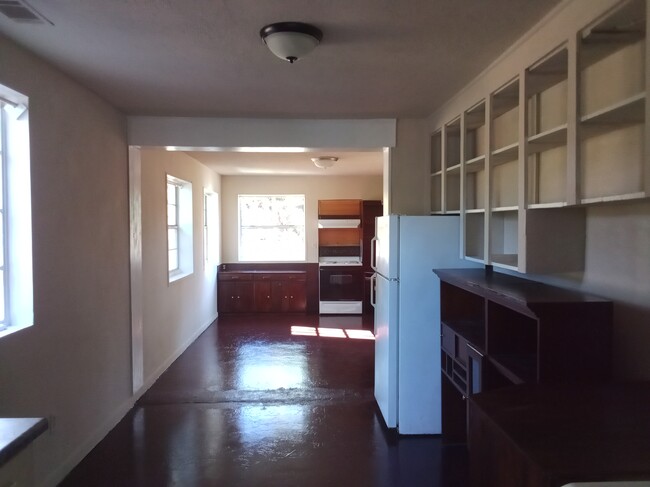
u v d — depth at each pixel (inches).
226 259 321.4
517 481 47.4
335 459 118.3
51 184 102.4
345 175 316.8
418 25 84.0
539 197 100.9
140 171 159.5
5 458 44.1
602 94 80.4
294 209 326.3
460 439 129.0
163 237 189.2
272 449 123.3
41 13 77.7
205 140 150.9
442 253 132.6
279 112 145.1
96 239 125.5
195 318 245.3
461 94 124.4
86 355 119.6
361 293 310.3
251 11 78.1
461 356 111.3
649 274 71.9
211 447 124.2
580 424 52.5
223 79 113.1
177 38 88.7
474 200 137.6
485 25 84.2
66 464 109.3
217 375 184.2
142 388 162.2
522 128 90.7
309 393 164.1
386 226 135.3
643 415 55.0
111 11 77.6
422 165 156.9
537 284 98.9
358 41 91.0
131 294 149.8
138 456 119.0
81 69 105.0
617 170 76.9
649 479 41.2
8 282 94.0
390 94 127.0
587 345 75.1
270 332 259.3
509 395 62.4
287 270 318.0
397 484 107.0
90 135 122.0
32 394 95.3
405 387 132.4
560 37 77.8
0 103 91.7
